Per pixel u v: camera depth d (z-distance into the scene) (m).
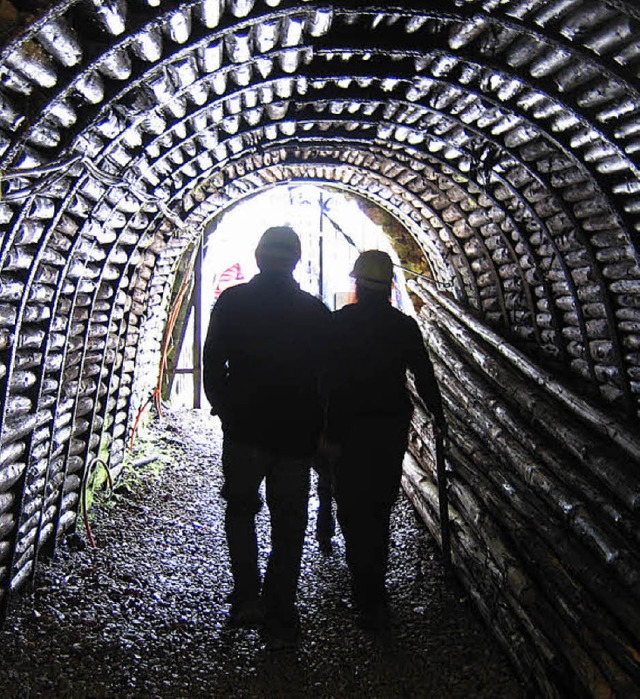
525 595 3.81
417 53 3.83
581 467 4.77
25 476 4.09
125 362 7.02
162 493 6.90
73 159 3.34
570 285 5.11
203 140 5.39
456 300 8.02
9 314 3.53
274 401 3.86
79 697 3.45
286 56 4.03
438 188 6.58
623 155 3.71
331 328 4.30
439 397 4.46
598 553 3.91
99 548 5.37
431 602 4.65
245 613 3.88
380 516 4.27
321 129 5.96
